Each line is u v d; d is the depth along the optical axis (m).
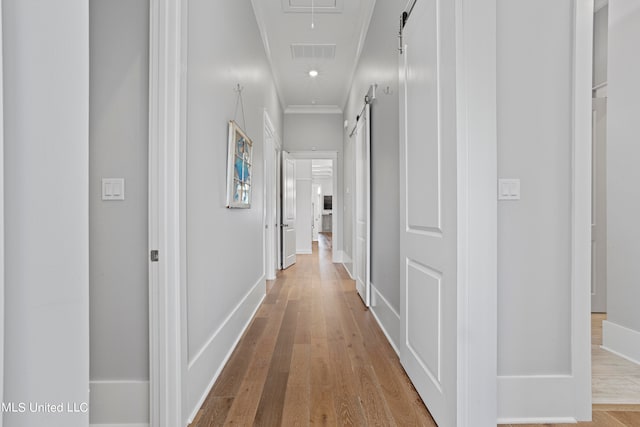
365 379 2.00
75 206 0.53
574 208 1.62
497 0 1.63
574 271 1.62
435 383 1.57
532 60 1.63
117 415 1.58
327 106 6.47
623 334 2.38
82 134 0.54
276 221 5.85
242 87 2.82
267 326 2.97
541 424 1.59
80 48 0.54
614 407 1.71
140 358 1.59
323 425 1.57
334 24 3.71
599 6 3.47
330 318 3.20
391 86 2.58
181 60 1.54
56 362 0.50
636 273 2.31
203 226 1.86
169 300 1.50
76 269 0.53
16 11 0.46
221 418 1.63
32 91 0.47
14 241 0.46
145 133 1.58
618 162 2.44
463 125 1.33
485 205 1.32
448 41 1.41
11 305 0.46
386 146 2.76
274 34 3.92
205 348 1.86
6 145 0.45
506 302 1.63
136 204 1.59
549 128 1.64
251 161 3.09
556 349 1.63
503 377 1.62
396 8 2.44
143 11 1.58
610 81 2.53
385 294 2.79
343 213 6.62
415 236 1.84
